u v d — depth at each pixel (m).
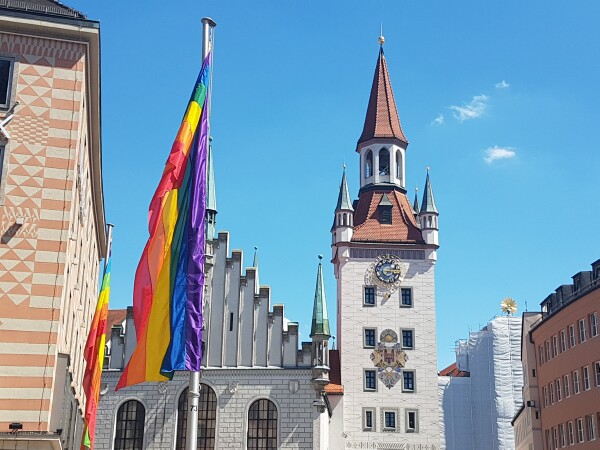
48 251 28.05
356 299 74.06
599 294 55.56
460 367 119.25
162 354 22.28
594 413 55.56
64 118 29.45
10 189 28.31
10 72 29.47
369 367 71.62
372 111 86.56
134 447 55.66
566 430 61.34
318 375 55.91
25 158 28.73
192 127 24.38
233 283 58.75
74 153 29.23
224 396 55.97
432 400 70.56
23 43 29.80
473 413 108.81
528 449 72.44
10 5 31.02
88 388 36.25
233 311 58.09
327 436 65.19
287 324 58.91
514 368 109.38
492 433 107.50
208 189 62.47
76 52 30.11
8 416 26.30
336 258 77.19
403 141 84.50
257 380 56.25
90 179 37.56
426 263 75.25
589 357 57.03
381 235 76.69
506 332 110.56
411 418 70.12
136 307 22.88
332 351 75.88
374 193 81.31
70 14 31.48
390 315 73.44
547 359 66.38
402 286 74.44
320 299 58.44
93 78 31.62
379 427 69.69
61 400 27.53
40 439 25.78
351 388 70.94
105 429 56.09
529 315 74.69
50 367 27.00
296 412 55.38
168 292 22.78
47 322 27.38
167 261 23.06
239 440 54.84
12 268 27.59
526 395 72.00
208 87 25.09
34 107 29.30
